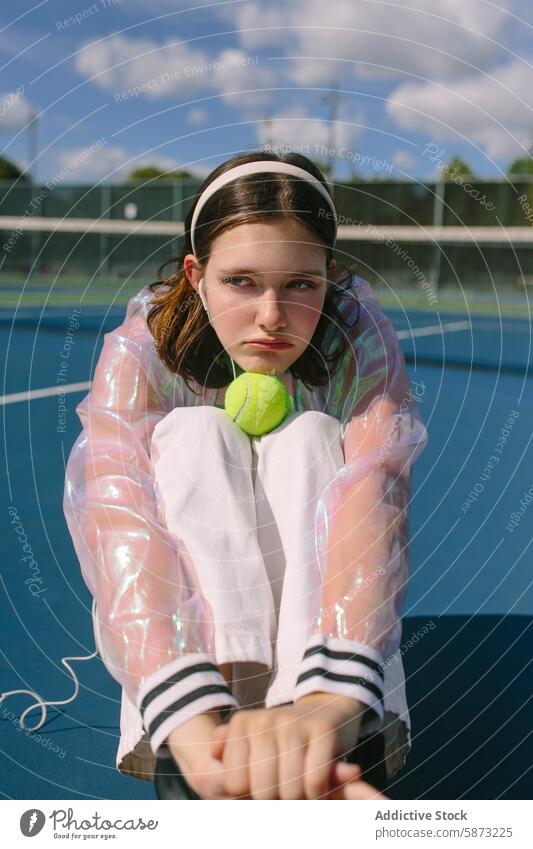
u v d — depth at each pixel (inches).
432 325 326.6
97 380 50.6
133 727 41.9
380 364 52.0
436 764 53.4
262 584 41.1
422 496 115.6
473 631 72.0
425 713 59.4
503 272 427.2
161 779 41.3
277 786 31.1
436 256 423.2
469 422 161.5
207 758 32.9
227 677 39.3
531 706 60.1
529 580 84.5
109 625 38.2
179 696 35.1
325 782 31.2
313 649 37.4
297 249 44.8
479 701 60.9
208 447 44.5
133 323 54.2
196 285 50.9
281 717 32.5
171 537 41.4
